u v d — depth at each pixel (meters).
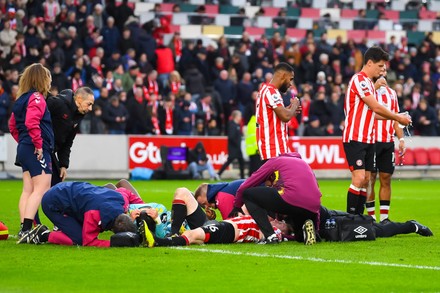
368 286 23.00
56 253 28.66
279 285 23.05
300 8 113.38
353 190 36.22
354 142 36.19
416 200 59.44
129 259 27.33
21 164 33.72
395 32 113.94
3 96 78.69
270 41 96.06
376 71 35.94
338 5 116.06
